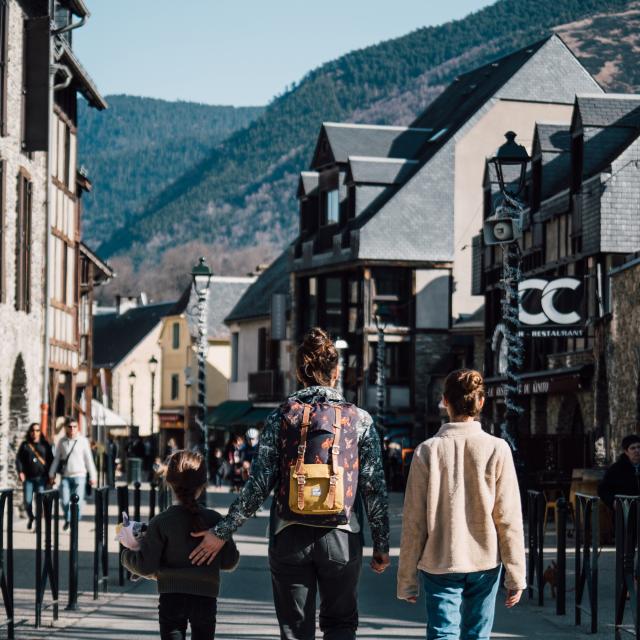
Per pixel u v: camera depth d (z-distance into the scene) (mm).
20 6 34875
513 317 21328
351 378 67250
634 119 40312
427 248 65875
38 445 29766
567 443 35562
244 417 84000
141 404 110062
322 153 70188
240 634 14312
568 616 16172
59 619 15469
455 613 9273
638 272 31172
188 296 104688
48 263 37719
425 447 9461
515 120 67000
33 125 35125
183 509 9555
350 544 8992
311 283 72750
